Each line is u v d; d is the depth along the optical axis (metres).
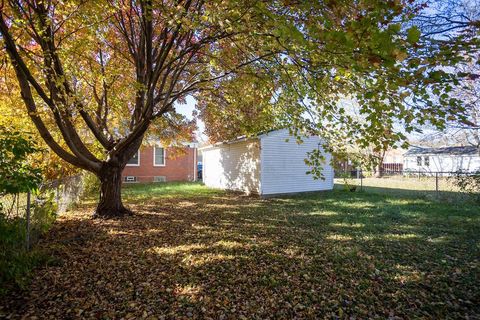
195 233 6.63
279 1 3.50
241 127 9.16
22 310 3.30
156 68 7.36
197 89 8.98
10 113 7.96
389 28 2.12
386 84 3.01
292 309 3.38
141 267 4.59
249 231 6.81
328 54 2.97
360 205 10.65
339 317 3.22
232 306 3.44
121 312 3.29
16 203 4.66
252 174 14.02
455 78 2.48
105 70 8.24
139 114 8.65
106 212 8.48
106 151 8.77
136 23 8.78
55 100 6.67
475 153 26.69
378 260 4.89
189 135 14.92
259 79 6.14
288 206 10.57
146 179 21.23
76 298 3.60
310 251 5.33
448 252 5.31
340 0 2.39
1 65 6.75
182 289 3.85
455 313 3.32
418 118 3.06
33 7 5.83
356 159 5.07
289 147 14.24
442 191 13.91
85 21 6.02
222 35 5.16
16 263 3.99
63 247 5.51
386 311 3.35
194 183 20.42
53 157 10.01
